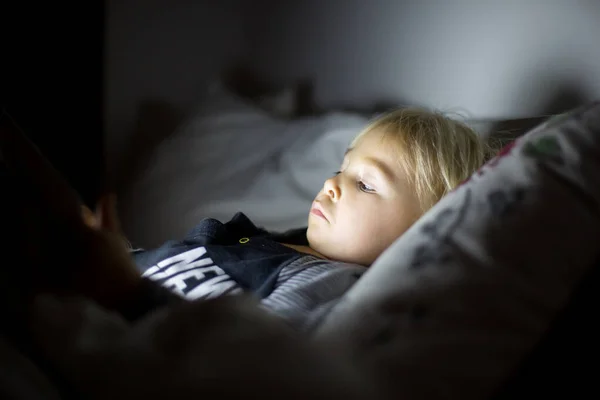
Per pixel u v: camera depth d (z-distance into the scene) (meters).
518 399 0.46
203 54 1.89
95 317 0.46
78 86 1.65
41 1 1.56
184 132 1.63
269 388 0.37
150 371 0.40
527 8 1.28
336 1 1.65
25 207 0.50
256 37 1.84
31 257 0.49
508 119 1.17
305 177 1.37
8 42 1.54
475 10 1.37
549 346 0.49
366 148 1.00
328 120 1.53
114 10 1.80
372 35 1.59
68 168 1.66
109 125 1.85
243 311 0.43
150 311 0.54
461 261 0.52
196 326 0.42
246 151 1.52
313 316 0.62
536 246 0.52
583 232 0.53
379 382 0.42
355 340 0.47
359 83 1.64
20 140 0.54
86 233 0.53
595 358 0.49
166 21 1.87
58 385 0.44
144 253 0.87
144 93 1.88
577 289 0.51
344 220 0.95
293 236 1.05
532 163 0.58
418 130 1.01
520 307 0.49
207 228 0.90
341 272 0.78
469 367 0.45
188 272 0.78
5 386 0.39
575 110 0.65
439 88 1.46
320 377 0.38
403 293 0.50
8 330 0.45
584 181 0.56
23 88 1.57
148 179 1.55
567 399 0.47
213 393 0.37
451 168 0.99
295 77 1.78
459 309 0.48
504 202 0.55
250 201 1.36
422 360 0.44
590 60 1.20
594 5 1.18
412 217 0.95
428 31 1.47
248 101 1.70
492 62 1.36
